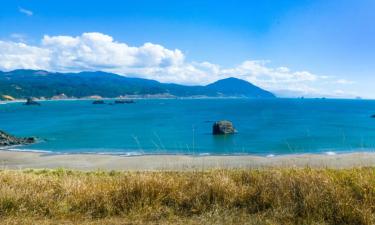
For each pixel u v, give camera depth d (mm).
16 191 7695
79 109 155125
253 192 7656
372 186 7473
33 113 128125
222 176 8680
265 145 42062
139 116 105625
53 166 28719
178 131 61469
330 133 55312
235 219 6598
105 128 69000
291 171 9070
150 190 7773
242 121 81812
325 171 9359
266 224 6406
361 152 31922
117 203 7480
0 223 6441
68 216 6984
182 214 7070
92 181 9227
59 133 60625
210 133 57406
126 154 35469
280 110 137500
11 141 46781
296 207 6984
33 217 6891
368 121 81750
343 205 6754
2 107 179750
